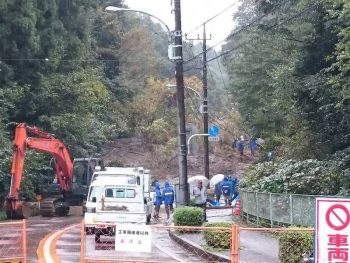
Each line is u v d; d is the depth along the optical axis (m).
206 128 42.47
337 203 9.66
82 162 35.38
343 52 17.28
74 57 48.41
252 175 28.78
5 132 38.12
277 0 28.11
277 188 23.17
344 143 22.61
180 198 23.42
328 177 21.33
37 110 43.78
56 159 34.66
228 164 67.12
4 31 38.81
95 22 72.69
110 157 63.50
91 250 16.39
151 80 76.69
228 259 14.35
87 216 22.27
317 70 23.48
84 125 46.34
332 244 9.63
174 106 75.75
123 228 11.44
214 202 40.53
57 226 26.39
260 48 37.53
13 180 30.69
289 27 27.95
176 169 64.56
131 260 12.60
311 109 23.48
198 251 16.36
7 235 20.00
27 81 42.31
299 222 18.97
